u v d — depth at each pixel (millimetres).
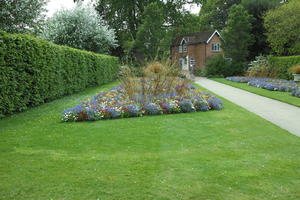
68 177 3283
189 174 3395
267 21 22953
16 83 7699
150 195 2867
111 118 6969
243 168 3600
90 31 23125
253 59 30203
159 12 29047
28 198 2779
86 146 4562
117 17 32312
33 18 13648
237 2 39312
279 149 4465
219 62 27922
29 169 3521
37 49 8969
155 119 6836
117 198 2797
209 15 42281
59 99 11062
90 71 16078
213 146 4605
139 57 28906
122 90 10617
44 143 4719
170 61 9711
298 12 19609
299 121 6844
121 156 4059
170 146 4590
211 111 8094
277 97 11312
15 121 6637
